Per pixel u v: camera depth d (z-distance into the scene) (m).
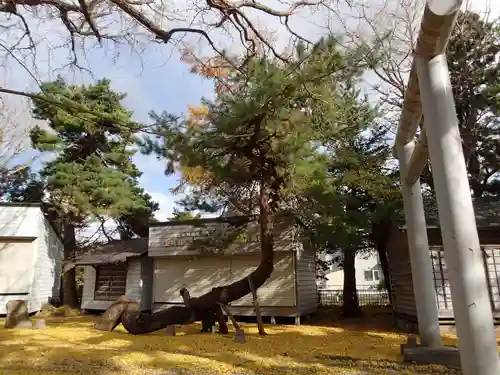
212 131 6.71
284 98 6.18
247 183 8.70
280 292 11.22
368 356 6.03
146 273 14.12
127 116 13.82
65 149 17.02
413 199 6.54
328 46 5.67
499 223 9.08
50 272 16.70
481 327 3.53
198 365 5.45
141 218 18.81
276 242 11.28
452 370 5.11
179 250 12.51
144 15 6.15
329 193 8.93
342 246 10.88
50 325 10.52
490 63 12.52
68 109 6.27
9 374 4.99
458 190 3.83
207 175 8.83
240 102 6.15
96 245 19.56
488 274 8.52
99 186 15.95
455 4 3.69
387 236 11.67
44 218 15.54
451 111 4.04
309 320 11.98
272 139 7.02
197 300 8.78
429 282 6.15
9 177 18.92
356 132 8.92
